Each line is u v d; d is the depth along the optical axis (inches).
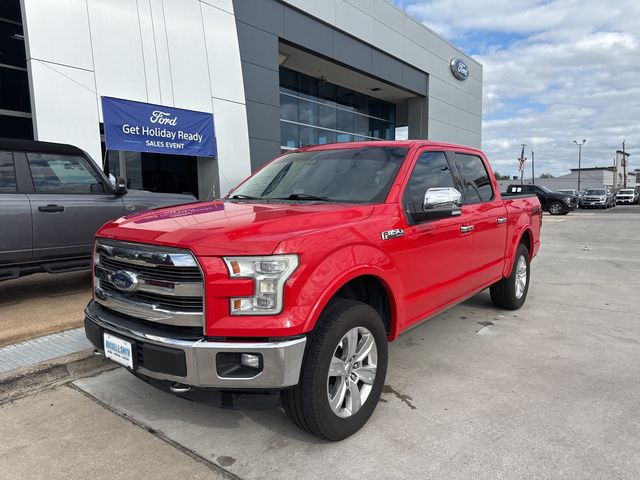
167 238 102.7
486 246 186.4
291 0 665.0
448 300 162.6
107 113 437.1
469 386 145.9
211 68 526.6
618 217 1067.9
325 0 725.3
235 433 119.4
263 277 97.7
